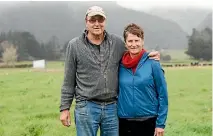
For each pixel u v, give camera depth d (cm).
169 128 1381
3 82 3619
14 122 1600
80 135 704
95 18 678
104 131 707
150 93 679
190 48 15738
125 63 686
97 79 684
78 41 695
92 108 692
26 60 17562
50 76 4631
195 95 2684
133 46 673
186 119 1709
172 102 2344
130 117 688
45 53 19462
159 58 684
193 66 7844
